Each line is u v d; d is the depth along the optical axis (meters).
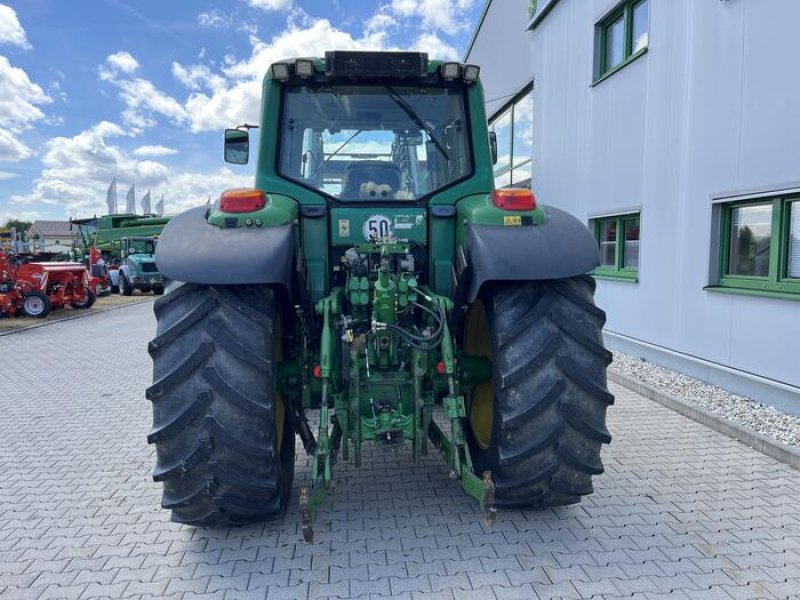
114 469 4.18
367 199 3.45
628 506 3.38
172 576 2.75
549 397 2.72
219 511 2.76
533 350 2.75
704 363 5.92
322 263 3.37
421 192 3.52
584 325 2.82
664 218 6.57
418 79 3.49
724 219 5.73
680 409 5.18
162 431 2.58
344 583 2.65
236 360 2.61
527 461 2.79
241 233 2.75
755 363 5.29
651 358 6.89
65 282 15.73
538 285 2.93
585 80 8.43
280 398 3.33
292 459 3.38
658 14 6.55
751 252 5.47
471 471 2.94
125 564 2.86
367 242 3.37
